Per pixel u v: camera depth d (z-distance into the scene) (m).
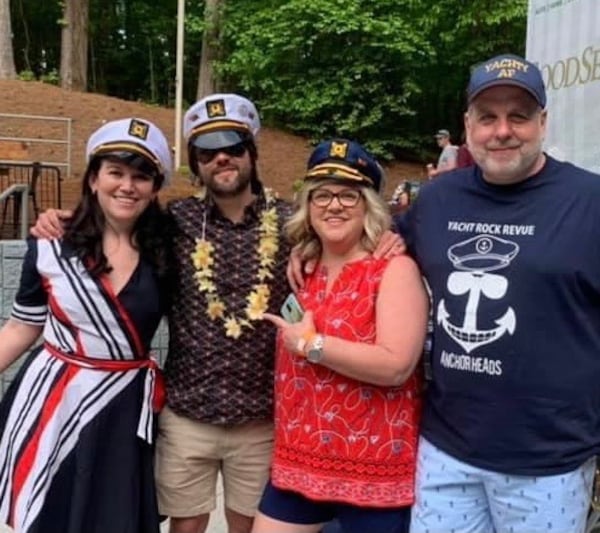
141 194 2.44
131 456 2.45
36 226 2.51
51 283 2.43
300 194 2.41
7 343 2.55
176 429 2.59
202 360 2.55
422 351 2.27
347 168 2.30
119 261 2.47
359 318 2.26
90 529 2.38
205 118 2.54
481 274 2.12
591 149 3.52
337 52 16.20
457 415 2.18
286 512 2.41
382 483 2.28
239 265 2.54
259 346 2.54
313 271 2.43
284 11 15.98
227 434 2.60
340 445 2.28
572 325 2.07
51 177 10.48
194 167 2.60
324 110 16.45
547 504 2.09
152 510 2.50
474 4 15.02
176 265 2.56
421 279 2.28
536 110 2.12
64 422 2.41
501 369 2.09
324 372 2.29
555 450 2.09
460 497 2.20
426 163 16.91
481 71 2.16
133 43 25.80
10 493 2.42
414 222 2.34
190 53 23.33
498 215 2.15
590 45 3.52
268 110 16.77
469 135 2.20
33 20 26.27
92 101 15.98
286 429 2.37
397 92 16.38
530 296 2.06
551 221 2.09
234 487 2.67
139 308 2.46
